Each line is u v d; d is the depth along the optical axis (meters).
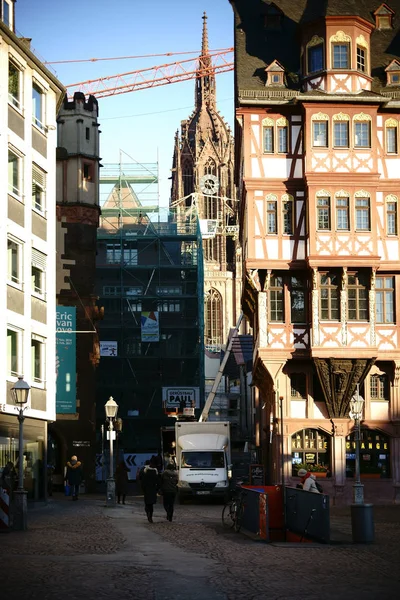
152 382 126.62
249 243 69.38
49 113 62.25
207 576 23.48
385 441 69.94
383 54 74.62
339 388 68.50
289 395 69.69
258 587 21.64
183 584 21.97
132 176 140.75
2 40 54.59
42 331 59.81
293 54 74.19
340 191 69.12
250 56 73.81
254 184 69.94
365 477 69.25
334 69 70.62
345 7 71.12
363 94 70.06
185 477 67.31
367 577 23.69
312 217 68.75
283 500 38.16
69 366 76.75
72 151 99.44
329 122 69.75
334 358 68.00
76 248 98.31
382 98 69.69
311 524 34.31
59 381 76.31
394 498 69.06
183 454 69.06
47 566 25.17
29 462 57.84
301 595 20.45
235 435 136.88
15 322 55.41
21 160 57.47
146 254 130.50
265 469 79.62
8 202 55.12
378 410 69.69
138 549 30.30
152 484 44.59
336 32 70.94
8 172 56.03
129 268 128.00
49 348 60.91
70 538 34.09
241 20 76.12
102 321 127.75
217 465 68.50
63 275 95.81
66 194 99.00
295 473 69.12
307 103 69.75
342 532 39.12
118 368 124.88
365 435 69.94
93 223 99.56
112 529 39.09
